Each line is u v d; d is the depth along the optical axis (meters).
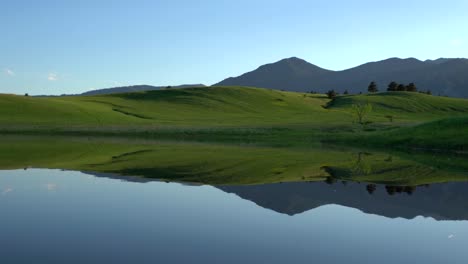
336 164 35.38
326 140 69.62
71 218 14.73
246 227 14.05
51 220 14.41
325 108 160.75
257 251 11.53
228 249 11.65
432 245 12.48
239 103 148.62
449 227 14.62
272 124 101.69
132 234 12.87
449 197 20.31
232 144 63.09
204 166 32.25
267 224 14.52
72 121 97.69
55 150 46.78
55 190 20.41
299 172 29.59
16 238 12.27
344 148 56.69
